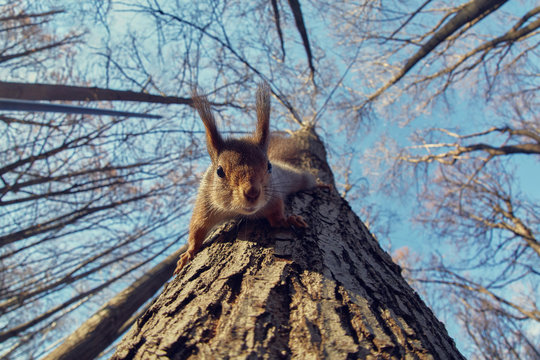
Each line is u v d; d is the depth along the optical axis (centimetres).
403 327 14
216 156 24
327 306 14
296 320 13
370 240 24
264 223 23
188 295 15
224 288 15
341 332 12
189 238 23
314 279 16
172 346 12
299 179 31
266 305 14
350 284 16
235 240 21
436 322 17
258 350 11
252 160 22
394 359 12
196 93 25
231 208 21
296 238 20
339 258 19
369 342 12
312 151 49
